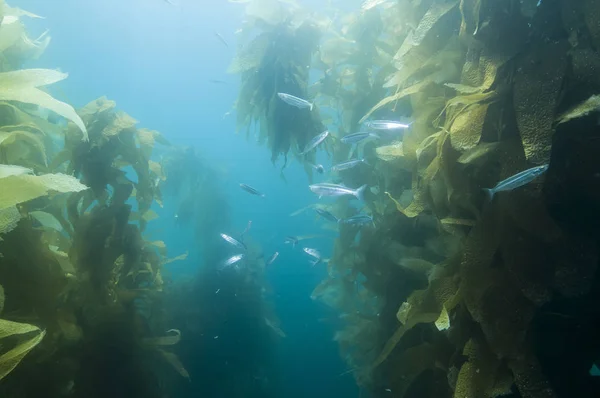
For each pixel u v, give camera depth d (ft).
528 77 5.66
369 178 13.82
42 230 9.45
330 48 14.33
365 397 14.11
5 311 7.98
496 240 6.12
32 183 5.70
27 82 6.39
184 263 25.70
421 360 8.38
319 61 14.52
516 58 6.04
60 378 8.70
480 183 6.75
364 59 13.71
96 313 10.11
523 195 5.84
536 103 5.47
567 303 6.19
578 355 6.18
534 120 5.41
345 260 14.79
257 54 14.14
